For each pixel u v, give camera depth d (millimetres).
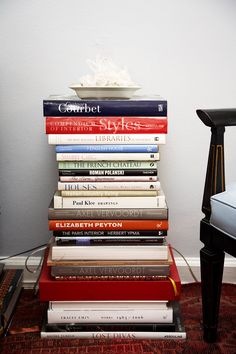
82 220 1082
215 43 1319
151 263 1082
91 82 1123
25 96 1342
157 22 1307
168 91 1350
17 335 1129
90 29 1306
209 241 1023
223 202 935
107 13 1300
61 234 1087
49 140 1073
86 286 1084
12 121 1357
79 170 1079
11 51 1312
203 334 1114
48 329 1108
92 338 1107
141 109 1062
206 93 1352
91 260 1084
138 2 1295
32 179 1400
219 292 1063
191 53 1325
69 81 1334
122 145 1076
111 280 1089
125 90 1102
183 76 1339
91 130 1068
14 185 1403
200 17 1305
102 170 1079
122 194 1085
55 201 1076
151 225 1083
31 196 1413
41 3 1286
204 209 1039
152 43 1318
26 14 1292
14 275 1354
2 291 1244
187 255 1465
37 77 1330
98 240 1092
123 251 1080
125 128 1067
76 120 1064
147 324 1104
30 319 1214
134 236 1089
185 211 1436
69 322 1105
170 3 1297
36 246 1448
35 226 1434
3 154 1378
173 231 1447
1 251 1447
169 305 1127
